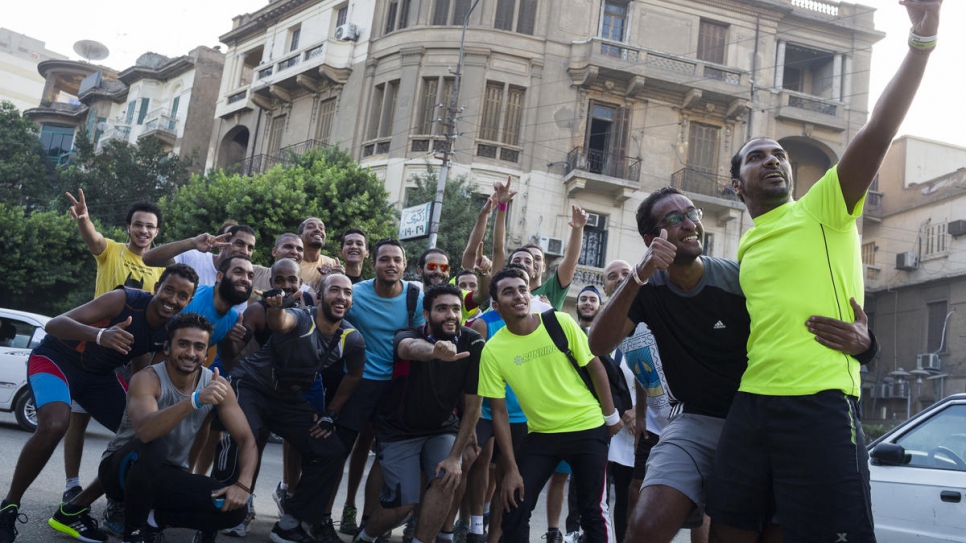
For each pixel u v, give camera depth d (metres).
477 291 6.29
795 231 2.82
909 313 29.39
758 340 2.82
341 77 27.20
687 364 3.11
